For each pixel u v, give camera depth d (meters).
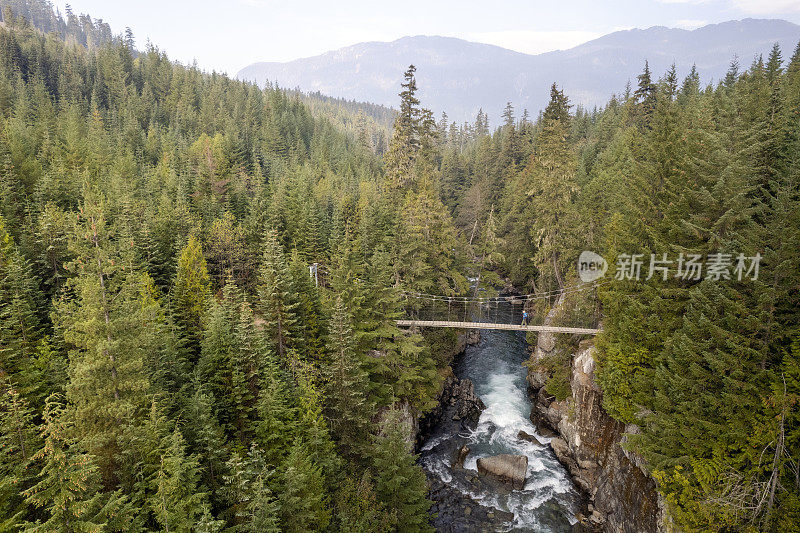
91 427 16.64
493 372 44.88
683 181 24.98
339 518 20.88
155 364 23.11
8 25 142.62
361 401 24.78
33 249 34.69
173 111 118.00
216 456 18.17
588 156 64.75
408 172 53.06
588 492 28.16
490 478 29.89
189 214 47.22
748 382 18.03
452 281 47.47
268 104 135.62
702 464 18.56
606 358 27.62
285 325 29.64
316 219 50.97
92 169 61.22
